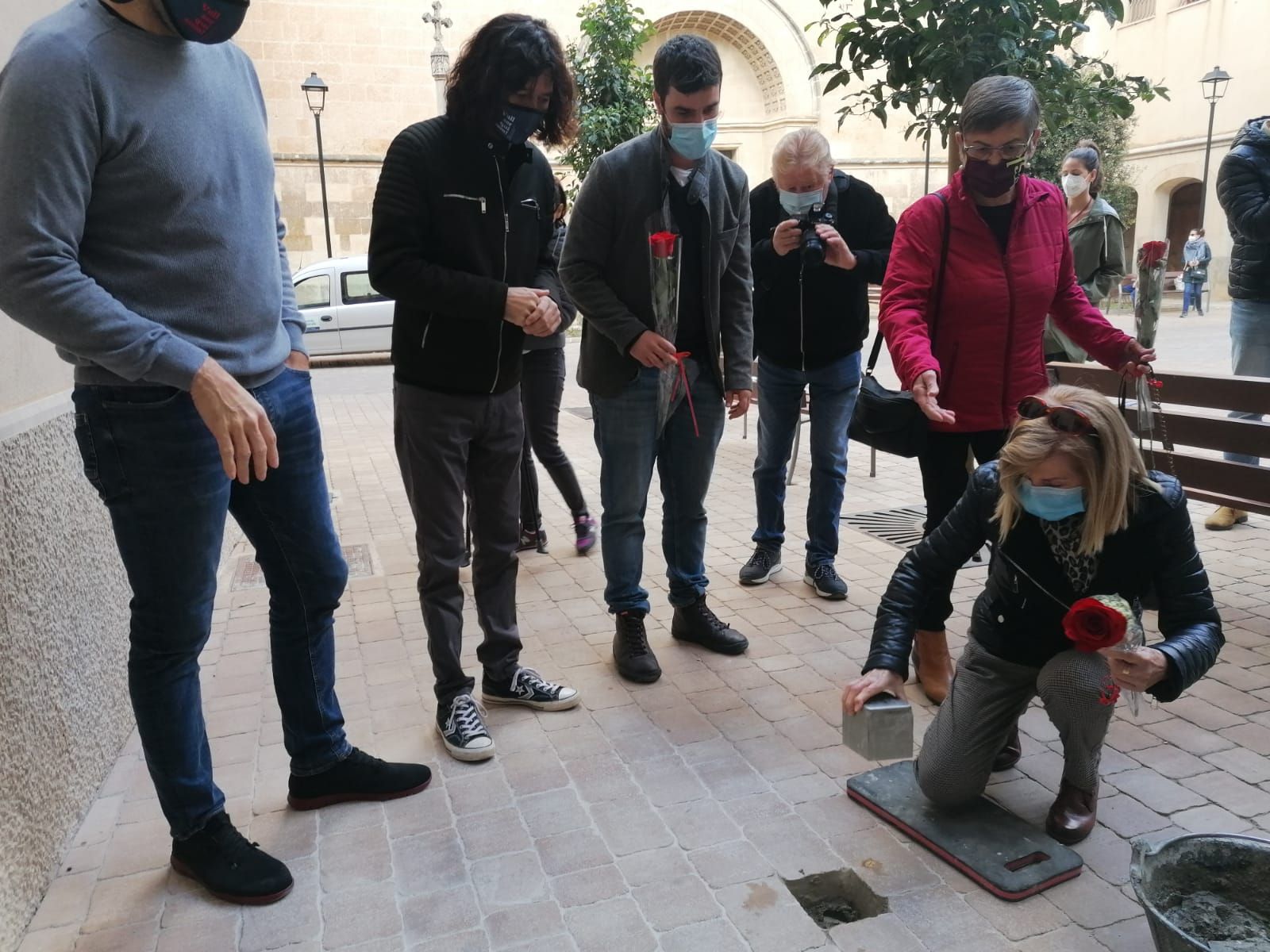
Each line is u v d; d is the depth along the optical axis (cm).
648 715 308
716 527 534
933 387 272
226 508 217
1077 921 206
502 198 266
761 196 401
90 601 279
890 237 393
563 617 399
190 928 213
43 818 230
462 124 259
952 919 208
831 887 227
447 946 204
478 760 281
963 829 235
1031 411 208
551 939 205
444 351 265
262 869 224
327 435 889
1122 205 2106
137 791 273
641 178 302
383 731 304
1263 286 474
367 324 1541
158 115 189
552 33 261
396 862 234
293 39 2017
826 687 325
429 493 276
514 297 253
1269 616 369
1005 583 227
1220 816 242
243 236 209
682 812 252
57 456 262
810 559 419
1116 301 1978
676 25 2369
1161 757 272
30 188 171
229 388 186
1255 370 487
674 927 208
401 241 255
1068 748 233
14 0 258
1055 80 448
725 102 2492
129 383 196
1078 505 204
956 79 426
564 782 269
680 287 321
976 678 232
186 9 178
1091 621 183
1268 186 464
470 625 390
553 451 474
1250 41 2212
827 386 401
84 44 178
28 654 230
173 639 213
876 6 446
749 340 345
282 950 204
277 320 223
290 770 267
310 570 242
